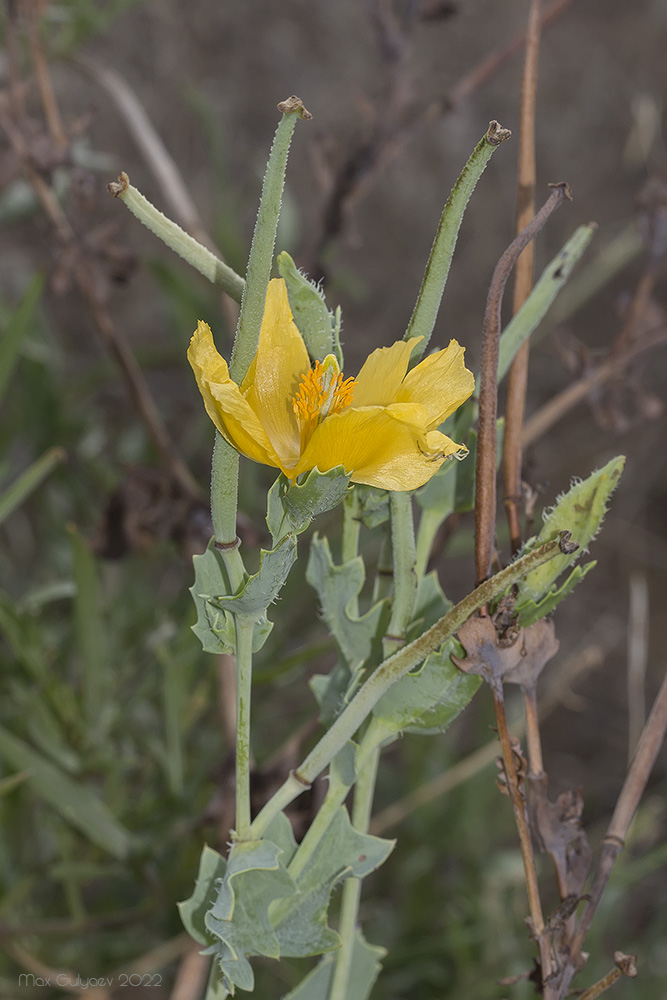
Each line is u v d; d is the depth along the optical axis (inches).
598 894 27.8
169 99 88.7
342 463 25.1
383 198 98.0
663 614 82.5
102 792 44.9
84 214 37.4
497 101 104.4
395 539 26.3
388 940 50.1
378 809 53.2
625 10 110.7
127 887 43.8
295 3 97.3
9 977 41.1
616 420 37.8
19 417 52.7
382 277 97.4
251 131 94.1
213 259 25.5
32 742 41.0
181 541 40.1
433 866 51.3
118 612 48.6
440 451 25.0
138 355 55.0
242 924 26.1
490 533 26.5
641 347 36.5
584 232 28.1
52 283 37.5
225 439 24.7
